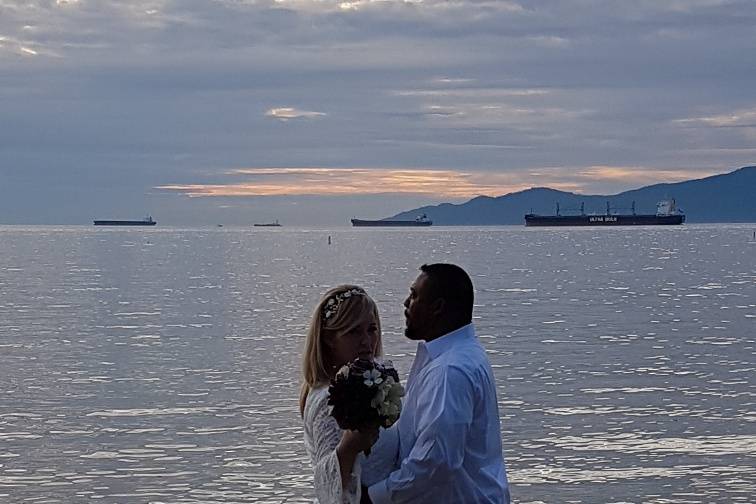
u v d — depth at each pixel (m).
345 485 4.50
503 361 25.22
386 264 85.12
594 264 83.25
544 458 14.80
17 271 74.62
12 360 25.69
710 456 14.83
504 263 85.31
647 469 14.14
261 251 120.94
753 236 180.62
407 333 4.94
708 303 44.47
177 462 14.52
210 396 20.03
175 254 111.88
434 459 4.45
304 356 4.78
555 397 19.75
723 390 20.52
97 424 17.19
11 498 12.82
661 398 19.58
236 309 42.28
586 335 31.28
